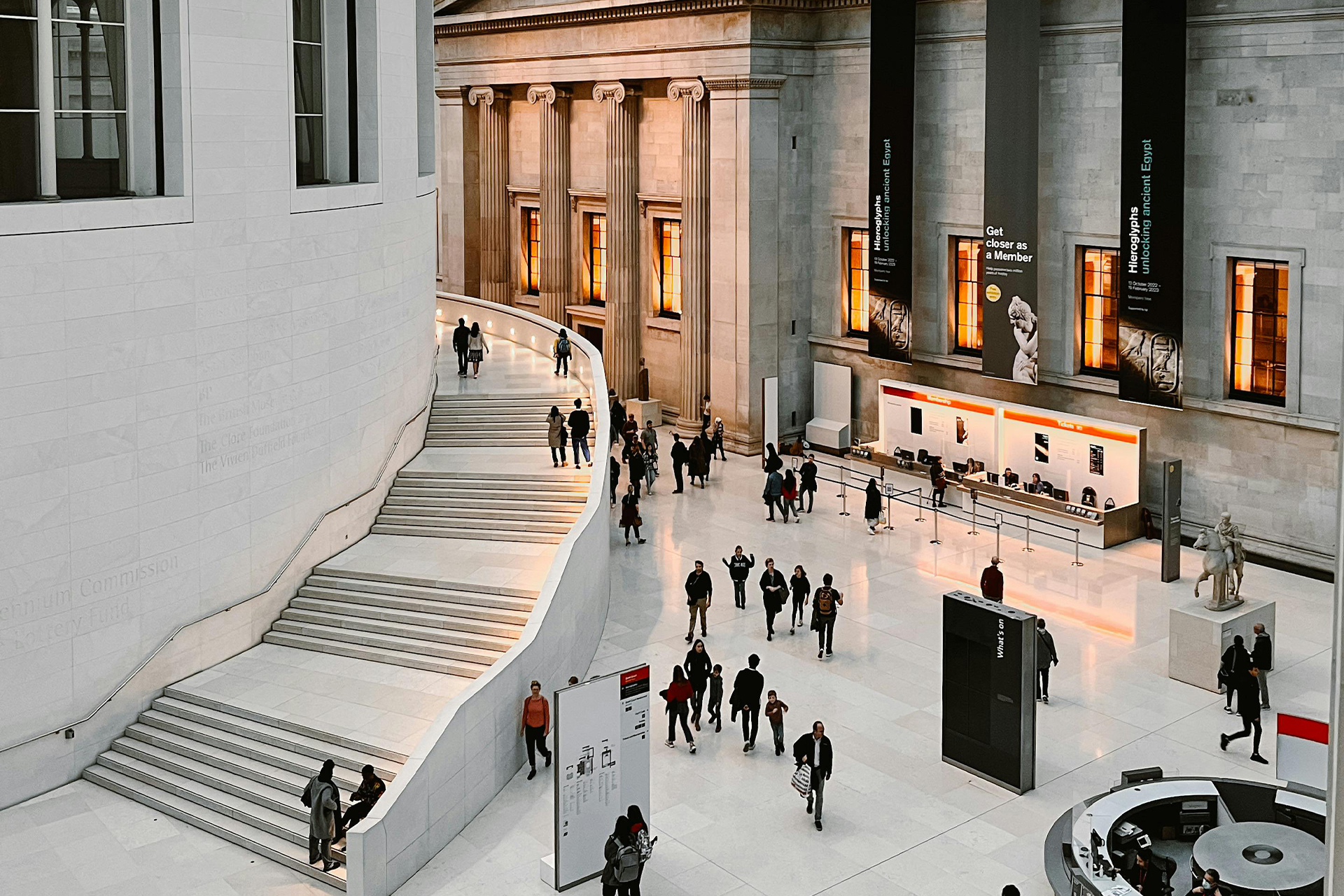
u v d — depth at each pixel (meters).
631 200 39.50
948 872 16.17
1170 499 25.66
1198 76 26.56
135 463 18.95
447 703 18.53
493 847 16.97
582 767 16.06
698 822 17.50
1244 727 19.08
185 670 20.20
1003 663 18.05
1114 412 29.50
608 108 39.16
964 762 18.83
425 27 29.67
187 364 19.66
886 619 24.53
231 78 20.03
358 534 24.92
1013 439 30.80
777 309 36.34
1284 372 26.30
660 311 40.22
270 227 21.11
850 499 32.44
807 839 17.02
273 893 15.88
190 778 18.22
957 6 31.41
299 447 22.45
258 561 21.55
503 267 44.78
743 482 34.22
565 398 31.22
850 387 36.03
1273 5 25.09
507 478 26.52
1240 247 26.38
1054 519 28.88
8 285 17.02
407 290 27.20
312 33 23.84
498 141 43.94
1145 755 19.02
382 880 15.61
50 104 18.05
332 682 20.09
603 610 24.64
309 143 23.95
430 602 21.89
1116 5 27.84
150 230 18.81
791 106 35.62
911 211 32.56
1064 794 18.03
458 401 31.09
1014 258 29.95
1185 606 21.95
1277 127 25.45
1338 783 6.11
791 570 27.23
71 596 18.23
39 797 18.19
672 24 36.25
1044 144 29.83
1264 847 15.06
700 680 20.06
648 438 33.25
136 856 16.72
